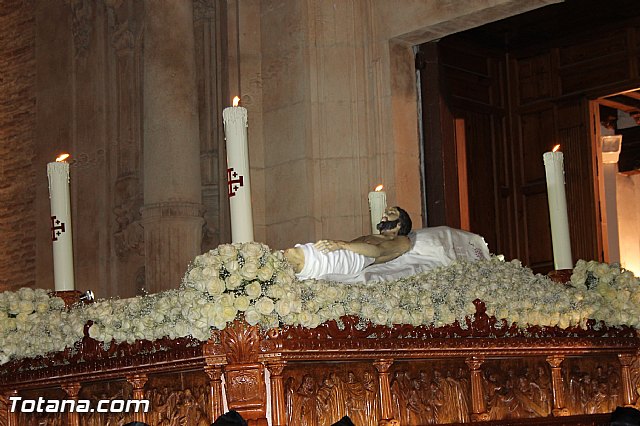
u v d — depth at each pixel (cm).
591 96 968
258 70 902
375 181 859
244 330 379
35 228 1099
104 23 1042
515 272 503
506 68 1012
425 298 436
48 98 1089
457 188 889
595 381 531
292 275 392
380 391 424
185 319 390
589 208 962
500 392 478
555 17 970
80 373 449
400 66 871
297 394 399
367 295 419
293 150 869
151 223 882
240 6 904
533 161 992
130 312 423
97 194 1027
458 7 827
